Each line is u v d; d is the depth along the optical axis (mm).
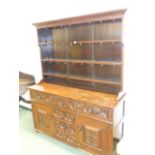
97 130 1762
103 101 1741
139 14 1640
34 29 2674
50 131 2266
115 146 1898
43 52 2484
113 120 1632
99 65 2070
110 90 2006
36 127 2447
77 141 1989
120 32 1809
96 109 1711
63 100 1970
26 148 2168
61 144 2250
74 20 1941
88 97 1877
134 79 1828
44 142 2299
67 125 2029
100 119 1712
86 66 2184
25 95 3160
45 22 2180
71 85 2346
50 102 2123
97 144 1814
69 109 1946
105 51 1991
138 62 1760
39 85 2451
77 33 2152
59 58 2414
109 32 1901
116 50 1909
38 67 2850
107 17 1698
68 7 2197
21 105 3512
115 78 1994
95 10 1963
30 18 2676
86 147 1923
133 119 1936
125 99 1927
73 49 2246
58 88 2271
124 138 2027
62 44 2301
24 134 2496
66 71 2406
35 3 2537
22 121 2926
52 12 2385
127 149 2029
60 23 2080
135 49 1744
